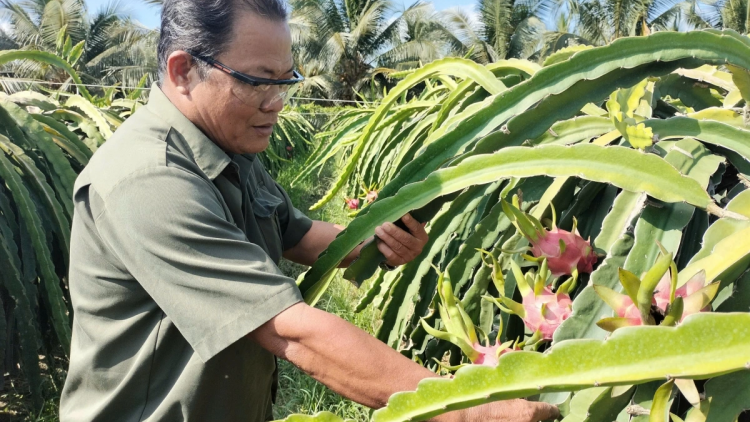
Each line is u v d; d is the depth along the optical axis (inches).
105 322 32.4
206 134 33.3
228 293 27.5
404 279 38.7
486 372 18.5
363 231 32.6
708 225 27.2
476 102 47.7
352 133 91.5
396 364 26.8
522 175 28.1
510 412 25.0
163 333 31.8
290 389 85.3
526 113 29.7
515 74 47.2
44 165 81.5
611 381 17.0
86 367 33.6
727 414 19.7
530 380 18.0
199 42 30.0
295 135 314.7
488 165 29.3
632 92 33.3
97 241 31.4
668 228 25.7
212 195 30.7
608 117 34.4
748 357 15.8
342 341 26.5
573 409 23.3
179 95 32.2
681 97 38.2
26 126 78.1
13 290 71.9
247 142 33.6
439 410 19.3
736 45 27.6
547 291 27.0
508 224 34.3
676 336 16.6
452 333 27.4
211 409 33.5
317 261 33.5
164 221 28.0
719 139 28.1
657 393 18.2
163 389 33.1
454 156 32.8
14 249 73.2
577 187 34.5
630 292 19.0
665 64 29.1
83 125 91.6
